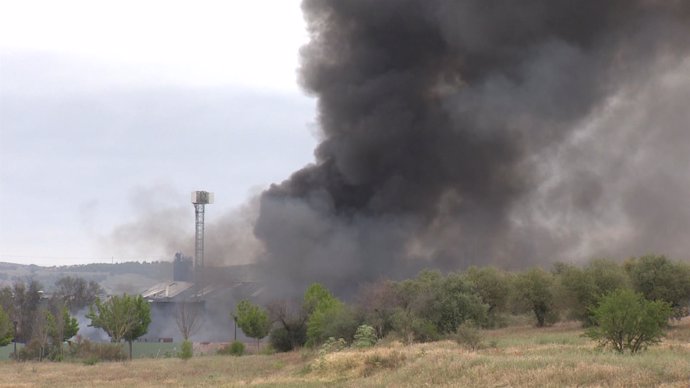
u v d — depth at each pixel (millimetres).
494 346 46156
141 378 49531
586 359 30109
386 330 61875
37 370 58531
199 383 42875
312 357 54031
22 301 117500
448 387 27203
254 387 36125
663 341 46719
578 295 68625
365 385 31422
